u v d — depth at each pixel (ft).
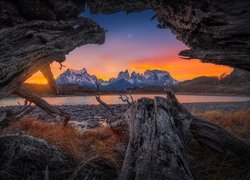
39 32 18.93
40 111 70.18
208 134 20.47
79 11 22.07
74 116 60.70
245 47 17.47
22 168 15.24
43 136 24.52
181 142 15.53
